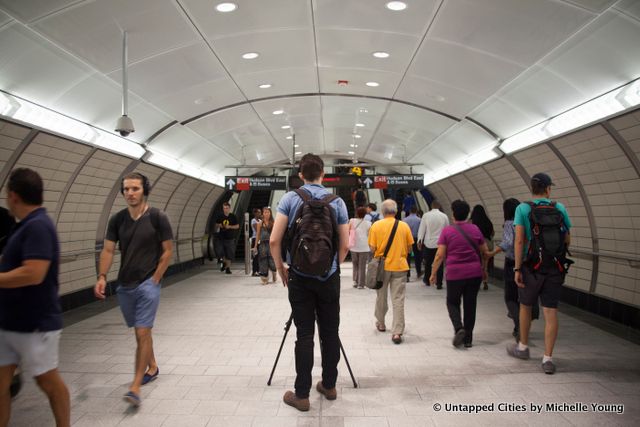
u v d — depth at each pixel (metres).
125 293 4.19
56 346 3.10
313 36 6.80
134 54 6.31
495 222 12.95
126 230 4.20
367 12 5.92
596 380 4.43
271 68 8.21
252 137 13.87
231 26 6.16
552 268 4.72
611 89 5.95
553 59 5.99
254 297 9.45
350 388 4.30
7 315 2.93
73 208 8.25
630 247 6.80
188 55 6.89
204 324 6.96
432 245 10.38
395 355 5.30
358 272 10.41
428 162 15.35
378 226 5.93
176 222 14.70
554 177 8.21
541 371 4.70
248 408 3.87
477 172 11.72
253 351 5.52
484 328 6.58
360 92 10.09
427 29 6.24
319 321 4.07
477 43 6.30
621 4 4.50
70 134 6.66
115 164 8.71
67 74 6.02
